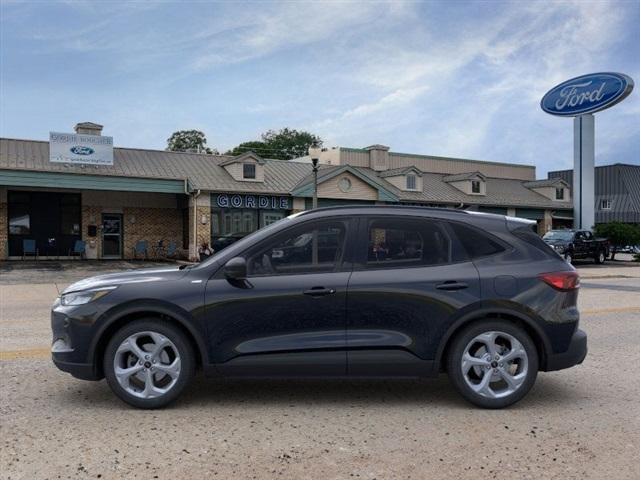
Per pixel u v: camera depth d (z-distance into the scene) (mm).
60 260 27875
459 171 44938
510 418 4824
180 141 67875
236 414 4844
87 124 29750
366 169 40094
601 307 12211
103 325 4855
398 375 4996
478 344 5074
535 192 43906
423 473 3723
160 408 4934
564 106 36625
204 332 4863
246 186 29422
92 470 3695
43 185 25312
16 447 4062
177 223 31016
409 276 5000
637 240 36750
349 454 4016
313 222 5125
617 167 62281
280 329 4910
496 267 5090
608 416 4910
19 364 6457
